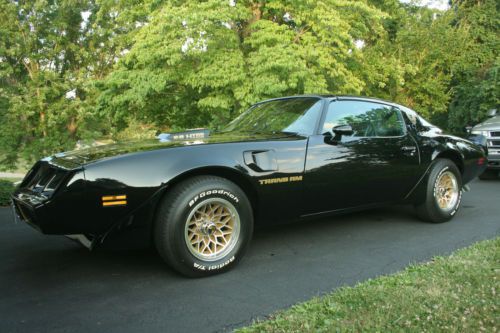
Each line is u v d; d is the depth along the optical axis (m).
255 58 8.64
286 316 2.43
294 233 4.44
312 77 9.01
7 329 2.42
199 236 3.16
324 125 3.83
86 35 18.06
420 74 14.41
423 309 2.38
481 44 15.59
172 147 3.13
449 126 15.07
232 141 3.37
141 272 3.33
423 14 15.31
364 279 3.12
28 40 16.88
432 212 4.71
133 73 9.68
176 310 2.66
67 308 2.70
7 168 18.78
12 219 5.19
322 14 9.09
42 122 17.62
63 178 2.82
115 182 2.87
